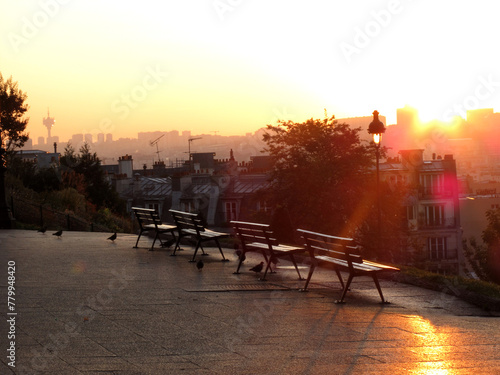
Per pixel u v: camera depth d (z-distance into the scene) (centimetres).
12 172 4684
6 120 4894
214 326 959
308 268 1630
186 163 8181
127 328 932
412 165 7731
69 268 1555
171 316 1026
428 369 730
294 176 4838
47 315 1006
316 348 834
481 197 9075
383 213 4850
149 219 2003
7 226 2912
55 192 4031
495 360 782
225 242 2042
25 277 1402
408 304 1228
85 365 725
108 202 5578
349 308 1146
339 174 4781
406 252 4878
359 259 1176
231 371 717
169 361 755
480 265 3094
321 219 4812
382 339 893
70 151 5650
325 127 4941
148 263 1667
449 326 1016
